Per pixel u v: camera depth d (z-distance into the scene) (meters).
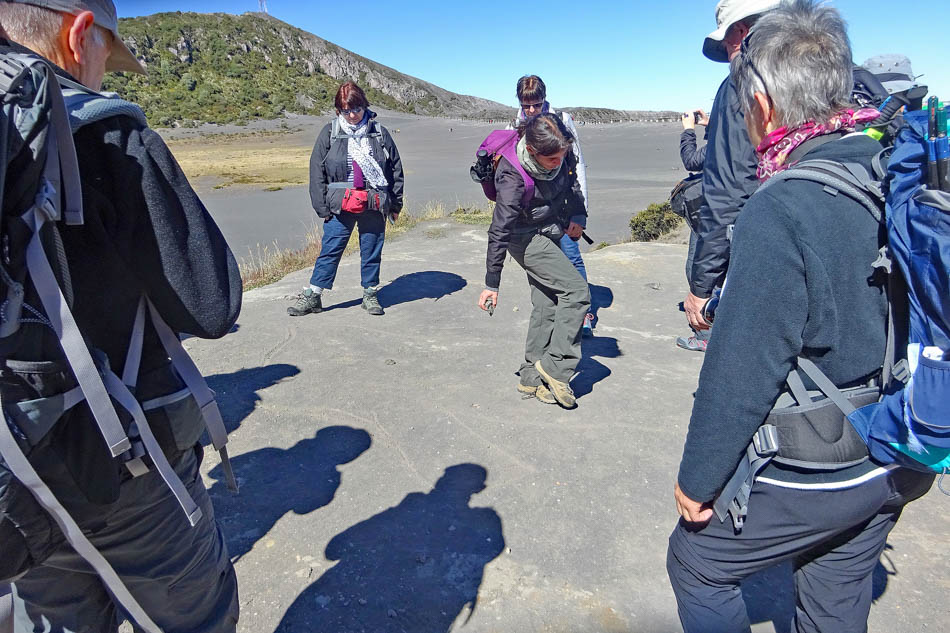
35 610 1.33
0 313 1.03
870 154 1.39
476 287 6.23
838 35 1.43
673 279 6.38
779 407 1.42
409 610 2.32
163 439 1.35
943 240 1.12
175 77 138.75
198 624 1.56
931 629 2.21
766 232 1.33
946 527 2.73
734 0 2.78
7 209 1.04
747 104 1.54
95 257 1.20
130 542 1.35
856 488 1.39
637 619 2.29
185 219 1.28
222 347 4.71
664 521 2.78
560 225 3.51
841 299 1.32
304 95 147.75
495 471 3.14
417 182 33.66
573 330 3.52
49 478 1.16
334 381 4.12
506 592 2.40
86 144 1.17
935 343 1.19
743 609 1.61
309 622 2.27
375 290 5.48
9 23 1.22
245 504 2.91
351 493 2.98
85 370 1.14
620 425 3.56
